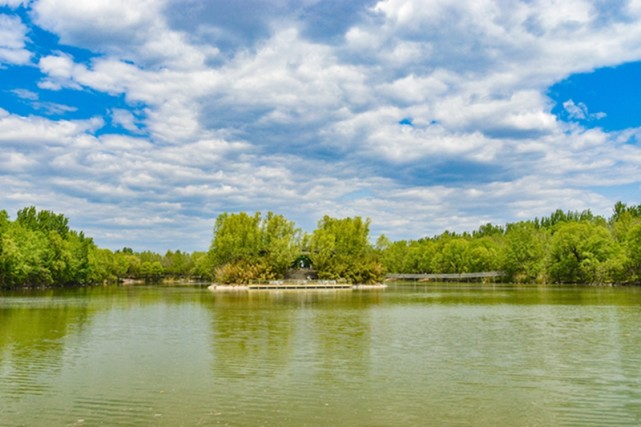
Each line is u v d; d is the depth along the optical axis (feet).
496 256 612.29
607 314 179.83
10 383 75.66
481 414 60.80
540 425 57.06
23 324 149.79
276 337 122.52
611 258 442.91
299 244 520.42
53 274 489.26
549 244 523.29
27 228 505.66
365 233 544.62
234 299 287.69
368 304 240.53
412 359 94.17
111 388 72.69
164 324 150.30
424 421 58.34
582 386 73.77
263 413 61.21
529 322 155.22
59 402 65.62
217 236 508.53
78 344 111.55
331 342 114.32
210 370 84.48
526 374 81.51
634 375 80.69
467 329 137.90
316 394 69.46
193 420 58.59
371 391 71.00
